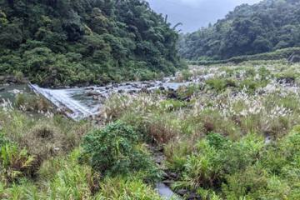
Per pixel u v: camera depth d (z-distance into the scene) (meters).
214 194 4.36
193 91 13.48
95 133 5.28
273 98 10.63
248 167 4.80
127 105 9.04
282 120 8.22
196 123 7.76
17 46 24.16
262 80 15.04
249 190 4.47
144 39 39.84
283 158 5.27
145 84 22.12
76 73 22.98
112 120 8.21
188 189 4.82
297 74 18.00
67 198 3.89
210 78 16.27
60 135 6.64
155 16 46.25
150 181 4.82
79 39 28.20
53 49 25.12
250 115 8.24
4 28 23.59
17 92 13.24
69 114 10.61
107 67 26.55
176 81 22.67
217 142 5.81
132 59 34.19
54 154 5.77
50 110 10.59
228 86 14.11
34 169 5.34
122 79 26.73
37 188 4.62
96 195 4.07
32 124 7.43
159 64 37.41
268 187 4.36
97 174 4.65
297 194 3.93
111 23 33.00
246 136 6.76
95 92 16.89
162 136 6.89
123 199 3.91
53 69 21.80
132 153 5.08
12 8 25.91
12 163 5.16
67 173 4.50
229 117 8.25
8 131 6.47
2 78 19.84
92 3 33.91
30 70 21.64
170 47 44.62
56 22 26.42
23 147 5.71
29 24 25.83
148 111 8.55
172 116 8.27
